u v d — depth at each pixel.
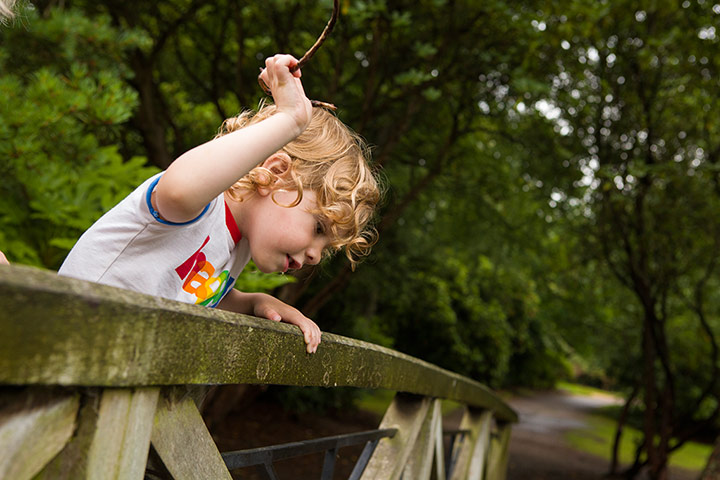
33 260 2.93
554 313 13.37
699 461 13.55
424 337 16.56
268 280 3.09
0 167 2.83
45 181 2.90
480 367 18.20
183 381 0.77
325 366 1.27
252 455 1.14
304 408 9.72
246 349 0.92
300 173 1.18
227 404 6.26
